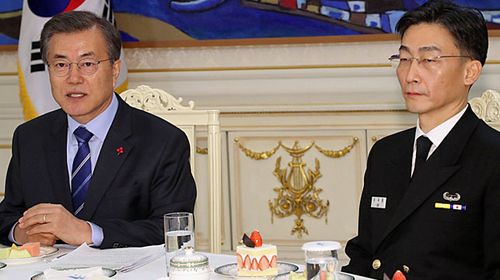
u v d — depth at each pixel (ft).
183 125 11.58
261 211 16.20
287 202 16.05
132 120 10.03
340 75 15.55
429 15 8.52
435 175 8.42
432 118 8.67
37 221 8.77
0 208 10.30
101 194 9.58
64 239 8.78
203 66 16.06
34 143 10.16
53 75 9.64
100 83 9.64
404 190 8.86
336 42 15.40
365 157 15.61
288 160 15.99
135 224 9.27
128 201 9.64
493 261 8.11
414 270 8.32
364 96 15.53
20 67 14.89
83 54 9.53
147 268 7.84
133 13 16.10
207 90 16.11
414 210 8.44
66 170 9.86
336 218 15.85
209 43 15.87
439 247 8.29
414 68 8.50
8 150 16.85
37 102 14.71
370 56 15.42
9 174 10.38
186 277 6.71
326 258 6.42
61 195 9.76
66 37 9.55
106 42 9.71
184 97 16.20
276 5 15.61
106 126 9.91
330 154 15.75
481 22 8.59
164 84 16.22
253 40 15.70
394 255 8.53
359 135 15.61
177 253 7.11
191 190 10.08
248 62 15.89
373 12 15.25
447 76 8.46
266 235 16.21
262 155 16.05
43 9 14.74
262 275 7.24
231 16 15.79
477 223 8.27
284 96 15.87
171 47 16.06
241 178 16.22
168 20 16.02
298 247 16.06
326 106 15.61
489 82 14.94
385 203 8.96
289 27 15.60
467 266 8.29
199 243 16.39
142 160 9.78
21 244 9.47
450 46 8.44
